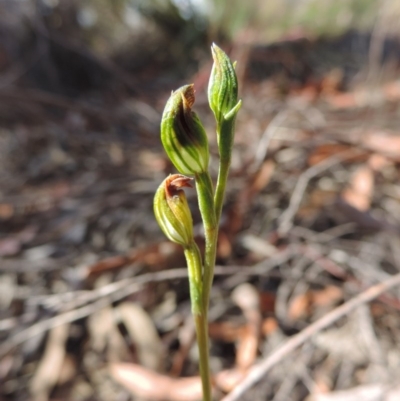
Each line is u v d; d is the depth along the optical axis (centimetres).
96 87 43
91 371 18
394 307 18
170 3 48
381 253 21
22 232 24
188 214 7
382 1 46
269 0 45
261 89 40
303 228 22
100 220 24
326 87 40
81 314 18
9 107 32
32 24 40
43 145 31
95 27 50
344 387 16
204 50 49
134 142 30
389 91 36
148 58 50
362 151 25
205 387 9
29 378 18
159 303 20
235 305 19
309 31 46
